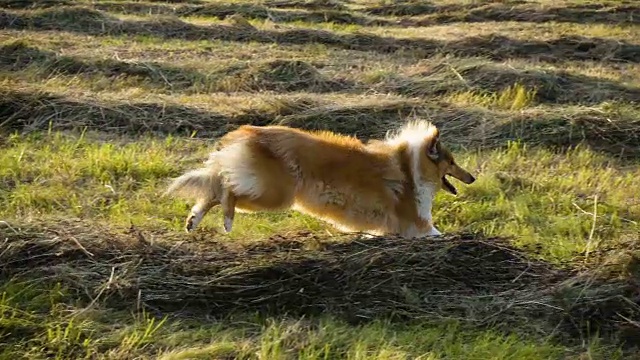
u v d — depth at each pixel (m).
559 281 10.27
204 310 9.57
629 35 27.41
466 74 20.94
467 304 9.78
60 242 10.34
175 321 9.29
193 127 17.03
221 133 16.91
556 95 20.16
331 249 10.63
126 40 24.78
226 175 11.01
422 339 9.12
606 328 9.54
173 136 16.70
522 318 9.59
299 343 8.84
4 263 9.93
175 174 14.60
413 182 12.00
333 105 18.06
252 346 8.80
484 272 10.36
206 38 25.80
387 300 9.74
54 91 17.81
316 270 9.98
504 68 20.98
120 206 12.79
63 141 15.74
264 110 17.72
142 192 13.59
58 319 9.11
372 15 32.50
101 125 16.86
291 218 12.74
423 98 19.72
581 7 31.45
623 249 10.88
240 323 9.34
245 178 10.93
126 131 16.81
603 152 16.97
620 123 17.59
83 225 11.06
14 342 8.70
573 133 17.33
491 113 18.00
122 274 9.83
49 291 9.53
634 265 10.44
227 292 9.71
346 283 9.91
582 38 25.83
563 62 24.00
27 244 10.21
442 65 21.61
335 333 9.05
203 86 20.00
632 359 9.05
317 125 17.38
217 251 10.58
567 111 18.09
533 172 15.59
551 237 12.36
